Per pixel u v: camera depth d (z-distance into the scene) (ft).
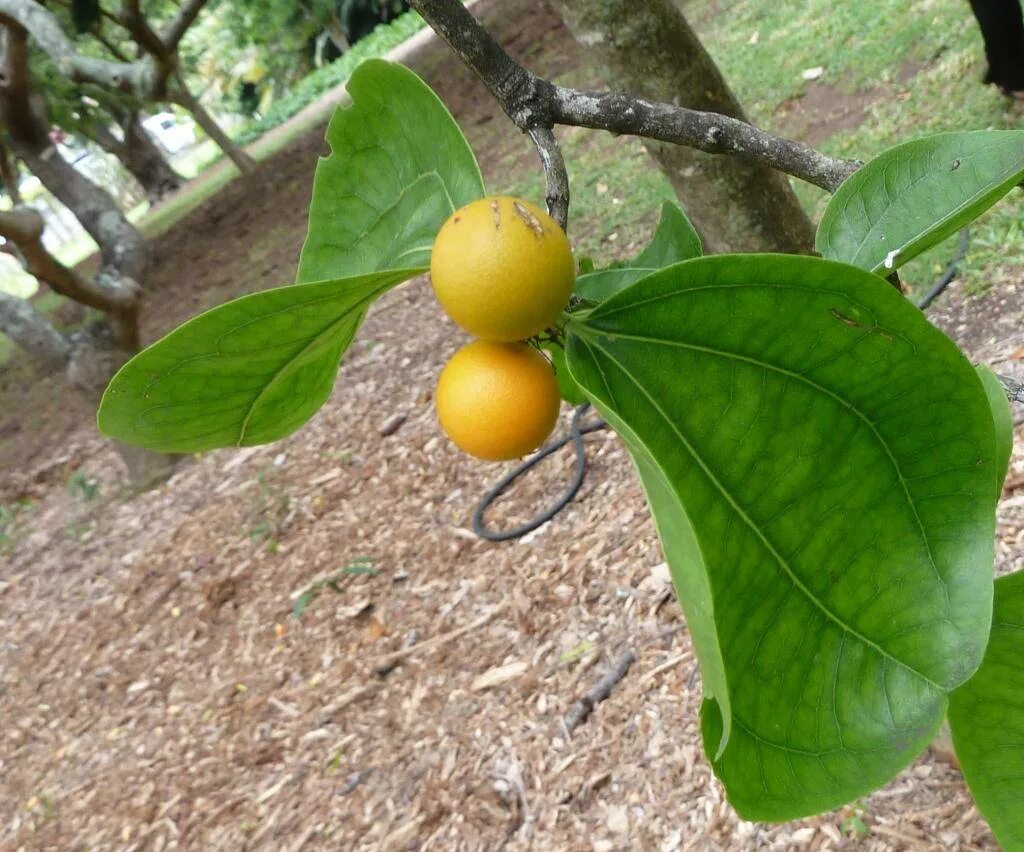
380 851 13.74
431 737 15.20
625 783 12.66
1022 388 5.81
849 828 10.54
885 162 3.88
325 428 26.09
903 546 3.25
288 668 18.52
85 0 32.73
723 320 3.10
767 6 35.55
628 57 8.29
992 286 15.48
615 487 18.11
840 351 3.08
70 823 17.42
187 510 26.02
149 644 21.43
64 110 40.81
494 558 18.31
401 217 3.85
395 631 17.95
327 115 66.95
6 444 36.29
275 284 39.93
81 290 26.71
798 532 3.23
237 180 60.90
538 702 14.64
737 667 3.09
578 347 3.27
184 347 3.01
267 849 14.80
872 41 25.77
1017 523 12.19
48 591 25.57
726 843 11.21
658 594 15.11
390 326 29.76
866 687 3.19
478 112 46.83
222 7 97.50
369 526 21.47
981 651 3.13
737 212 8.86
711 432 3.23
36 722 20.83
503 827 13.10
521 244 2.91
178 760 17.61
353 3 91.25
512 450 3.32
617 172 29.04
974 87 19.85
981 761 4.57
